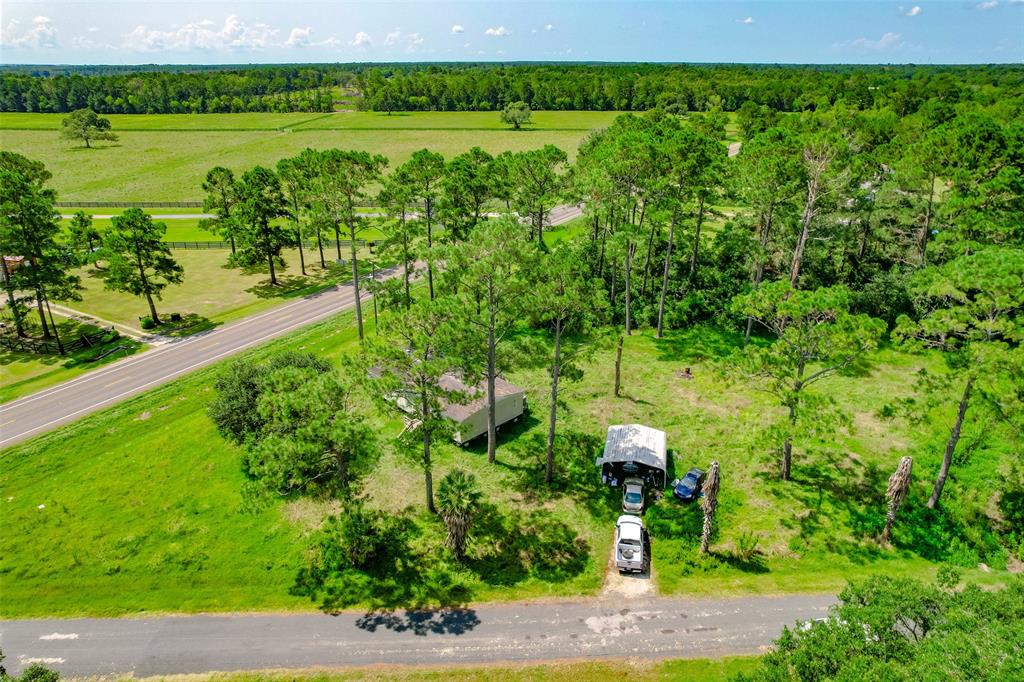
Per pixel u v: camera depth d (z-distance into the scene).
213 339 61.50
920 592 19.61
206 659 26.20
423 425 32.19
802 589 28.64
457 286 35.78
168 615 28.58
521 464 39.06
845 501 34.25
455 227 62.69
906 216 61.19
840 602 27.78
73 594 29.83
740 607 27.80
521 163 63.41
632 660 25.39
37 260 62.62
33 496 37.06
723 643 26.00
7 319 61.31
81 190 138.62
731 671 24.61
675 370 50.91
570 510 34.75
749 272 63.91
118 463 40.06
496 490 36.53
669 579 29.56
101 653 26.62
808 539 31.62
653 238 62.25
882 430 41.03
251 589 29.89
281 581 30.33
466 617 27.89
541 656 25.75
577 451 39.94
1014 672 14.16
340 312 69.00
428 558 31.39
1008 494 33.62
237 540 32.97
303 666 25.72
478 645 26.38
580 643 26.28
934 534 31.59
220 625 27.94
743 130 139.62
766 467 37.75
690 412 44.19
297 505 35.66
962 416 31.28
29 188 56.84
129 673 25.69
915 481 35.38
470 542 32.34
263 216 77.06
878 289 55.94
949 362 31.03
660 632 26.69
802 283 60.47
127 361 56.50
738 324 58.28
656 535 32.41
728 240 64.69
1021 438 29.47
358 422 29.55
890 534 31.55
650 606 28.09
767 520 33.16
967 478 35.59
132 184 144.88
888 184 61.81
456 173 64.94
